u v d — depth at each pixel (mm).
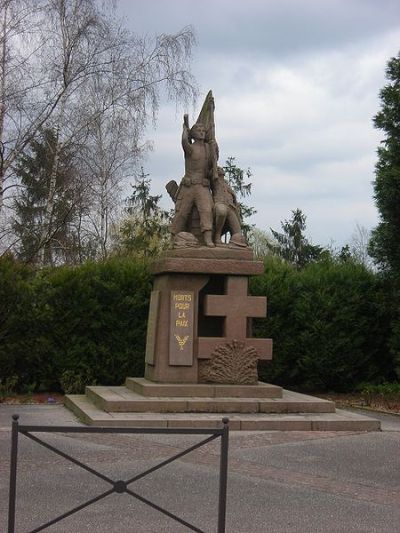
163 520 6773
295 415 12516
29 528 6402
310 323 18188
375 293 18438
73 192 26766
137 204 39750
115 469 8555
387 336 18547
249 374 13844
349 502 7562
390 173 17094
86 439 10328
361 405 15961
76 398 14477
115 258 18578
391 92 17625
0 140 24109
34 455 9188
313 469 8938
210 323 15141
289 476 8555
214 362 13781
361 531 6641
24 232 26922
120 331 17438
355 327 18297
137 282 17625
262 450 9922
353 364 18375
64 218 25531
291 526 6719
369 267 19281
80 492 7578
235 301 13977
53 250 28375
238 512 7078
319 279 18562
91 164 27250
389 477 8664
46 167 26703
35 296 17047
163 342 13812
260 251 42781
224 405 12664
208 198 14578
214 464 9008
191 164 14789
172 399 12750
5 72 23484
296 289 18531
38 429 5039
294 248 49750
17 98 23594
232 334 13922
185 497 7531
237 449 9930
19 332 16969
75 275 17344
